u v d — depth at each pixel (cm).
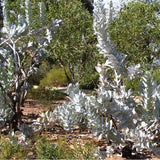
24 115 614
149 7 693
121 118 342
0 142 340
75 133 487
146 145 326
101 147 403
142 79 368
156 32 672
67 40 679
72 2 741
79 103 382
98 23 328
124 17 674
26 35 460
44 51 491
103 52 345
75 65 749
